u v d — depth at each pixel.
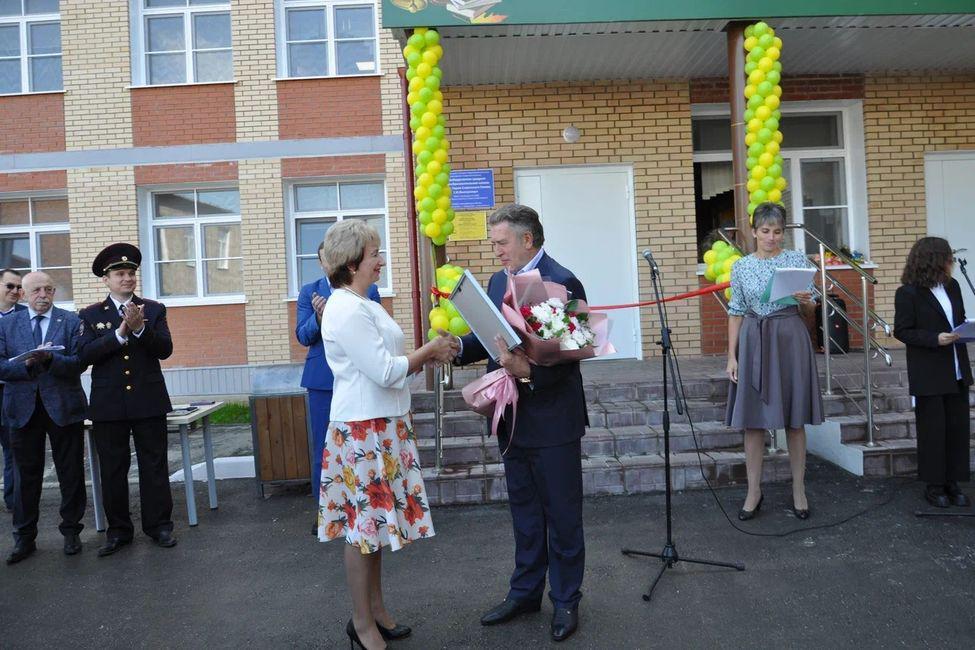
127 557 4.49
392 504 2.94
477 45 6.34
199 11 10.16
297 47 10.18
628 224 7.75
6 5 10.23
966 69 7.67
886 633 3.10
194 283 10.32
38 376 4.50
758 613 3.32
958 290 4.51
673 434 5.36
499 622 3.33
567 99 7.59
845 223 8.12
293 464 5.70
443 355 3.15
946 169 7.95
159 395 4.60
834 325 7.20
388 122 9.94
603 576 3.77
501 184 7.61
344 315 2.88
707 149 8.06
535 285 3.04
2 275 5.39
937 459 4.42
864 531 4.20
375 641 3.00
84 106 10.00
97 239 10.00
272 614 3.58
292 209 10.18
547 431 3.16
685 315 7.68
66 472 4.58
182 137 9.96
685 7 5.79
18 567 4.38
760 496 4.49
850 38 6.57
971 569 3.66
